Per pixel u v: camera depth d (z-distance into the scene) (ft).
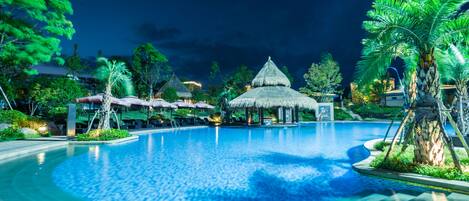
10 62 67.36
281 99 92.68
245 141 55.72
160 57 154.51
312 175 26.23
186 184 23.68
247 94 100.01
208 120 114.93
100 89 121.39
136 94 153.07
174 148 45.19
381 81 160.56
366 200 18.83
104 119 55.67
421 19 22.11
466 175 19.92
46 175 26.61
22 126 57.11
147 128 82.38
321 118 135.03
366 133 74.59
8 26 57.72
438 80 23.34
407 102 36.42
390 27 23.39
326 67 167.12
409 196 19.12
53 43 65.41
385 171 23.52
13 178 25.41
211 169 29.32
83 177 25.88
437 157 22.94
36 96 71.46
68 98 73.97
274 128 93.25
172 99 135.44
